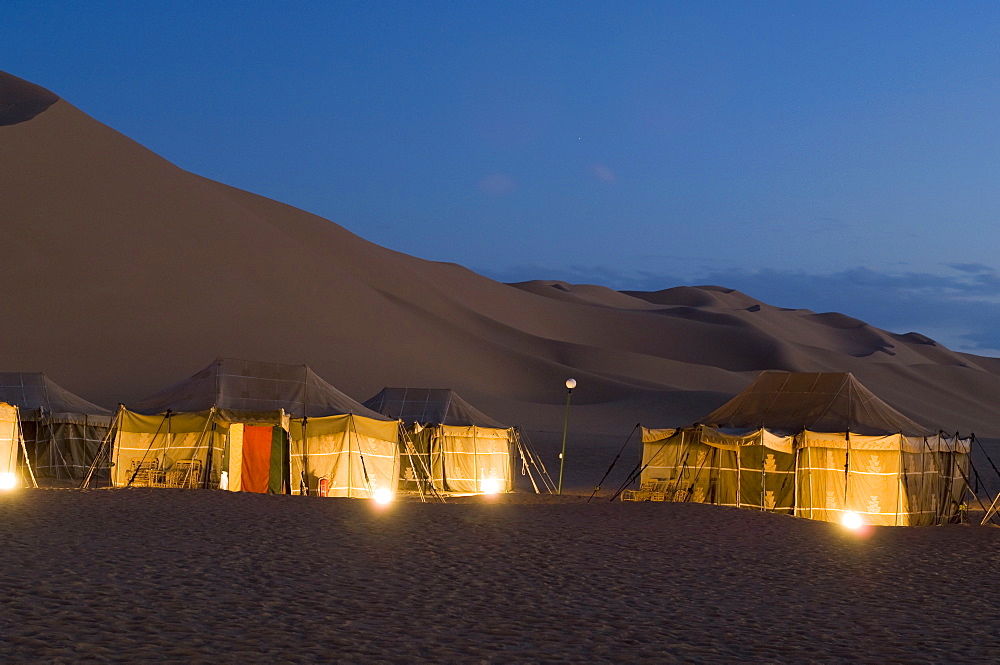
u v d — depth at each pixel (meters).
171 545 15.00
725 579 14.57
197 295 83.75
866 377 153.00
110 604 10.65
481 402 89.00
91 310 75.88
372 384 84.19
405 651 9.36
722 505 25.70
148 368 71.81
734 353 165.75
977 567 16.72
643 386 120.44
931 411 141.25
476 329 127.69
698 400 100.44
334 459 28.28
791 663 9.62
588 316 167.50
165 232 89.38
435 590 12.66
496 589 12.95
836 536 19.81
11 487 23.84
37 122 91.94
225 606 10.95
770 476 26.94
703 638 10.62
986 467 55.19
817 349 174.50
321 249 121.38
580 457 52.34
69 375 67.94
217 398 27.95
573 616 11.50
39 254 78.50
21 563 12.79
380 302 104.75
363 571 13.71
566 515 20.92
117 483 27.19
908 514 25.98
